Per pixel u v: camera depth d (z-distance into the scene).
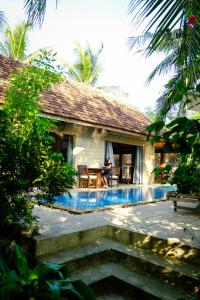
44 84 4.32
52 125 4.49
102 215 5.70
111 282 3.54
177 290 3.25
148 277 3.58
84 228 4.43
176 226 4.93
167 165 2.14
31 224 4.06
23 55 21.67
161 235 4.23
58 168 3.92
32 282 2.32
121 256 3.99
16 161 3.66
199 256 3.61
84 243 4.32
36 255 3.64
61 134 11.42
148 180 16.39
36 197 4.03
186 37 2.39
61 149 11.45
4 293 2.08
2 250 3.80
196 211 6.29
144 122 16.30
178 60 2.68
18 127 4.06
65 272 2.65
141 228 4.66
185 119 1.60
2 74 10.52
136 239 4.35
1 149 3.51
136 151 16.08
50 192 3.94
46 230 4.23
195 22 2.18
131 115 16.23
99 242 4.41
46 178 3.80
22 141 3.72
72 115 10.66
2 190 3.62
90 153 12.76
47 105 10.14
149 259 3.76
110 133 13.81
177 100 1.84
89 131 12.70
